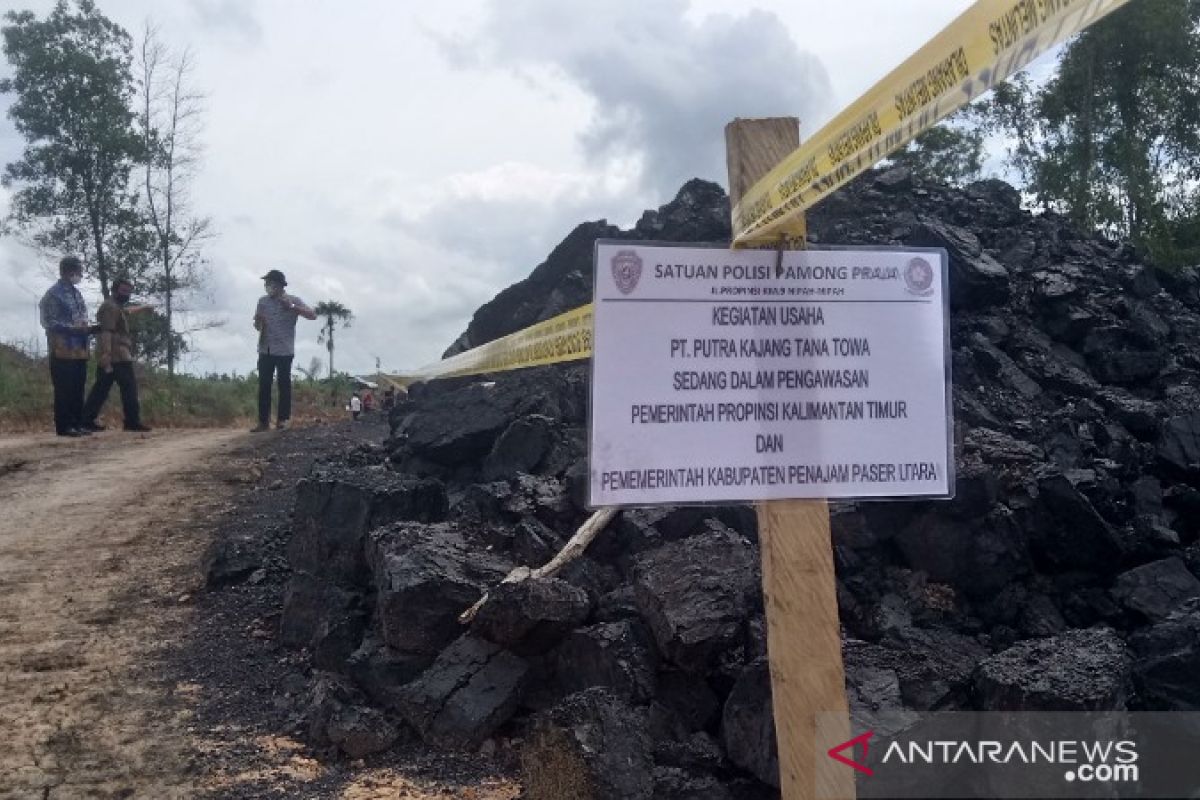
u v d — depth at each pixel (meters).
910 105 2.50
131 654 6.23
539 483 6.55
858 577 5.44
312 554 6.62
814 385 2.88
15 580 7.48
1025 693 3.72
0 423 15.14
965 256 8.55
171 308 25.27
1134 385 8.16
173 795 4.57
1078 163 20.45
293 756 4.94
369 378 24.00
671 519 5.85
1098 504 6.11
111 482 10.31
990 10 2.23
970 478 5.59
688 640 4.59
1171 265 16.66
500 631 5.08
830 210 10.26
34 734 5.18
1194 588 5.43
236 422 19.44
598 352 2.78
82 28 23.52
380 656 5.43
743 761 4.19
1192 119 20.48
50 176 23.66
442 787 4.57
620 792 3.93
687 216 10.11
